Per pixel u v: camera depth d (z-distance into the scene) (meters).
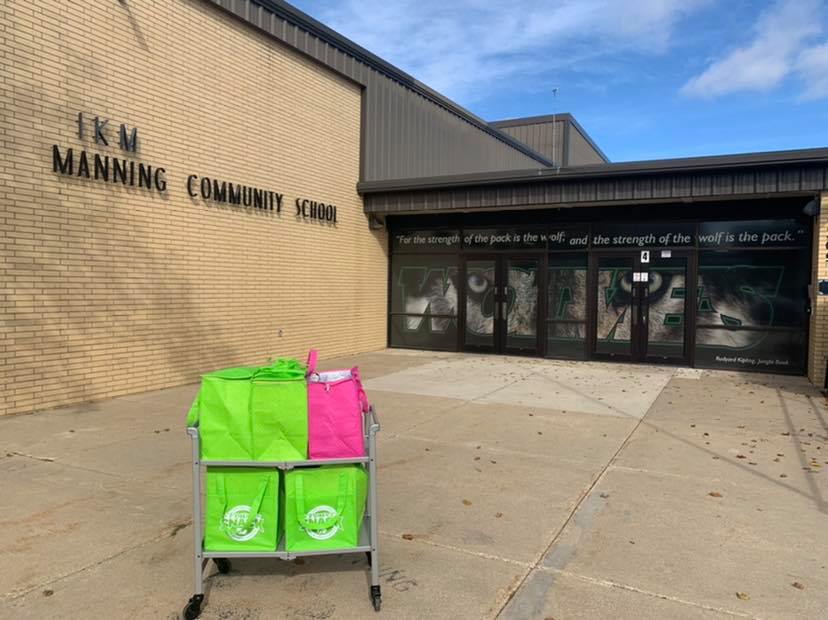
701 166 10.57
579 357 13.13
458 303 14.43
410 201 13.57
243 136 10.67
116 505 4.66
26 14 7.37
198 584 3.22
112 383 8.55
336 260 13.27
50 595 3.36
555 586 3.48
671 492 5.02
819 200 10.02
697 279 12.04
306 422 3.30
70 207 7.92
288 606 3.29
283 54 11.57
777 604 3.29
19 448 6.11
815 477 5.40
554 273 13.37
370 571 3.59
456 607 3.27
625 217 12.59
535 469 5.61
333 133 13.02
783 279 11.37
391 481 5.27
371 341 14.66
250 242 10.90
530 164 25.66
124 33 8.56
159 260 9.18
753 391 9.56
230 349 10.51
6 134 7.20
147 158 8.95
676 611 3.22
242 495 3.28
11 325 7.32
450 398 8.91
